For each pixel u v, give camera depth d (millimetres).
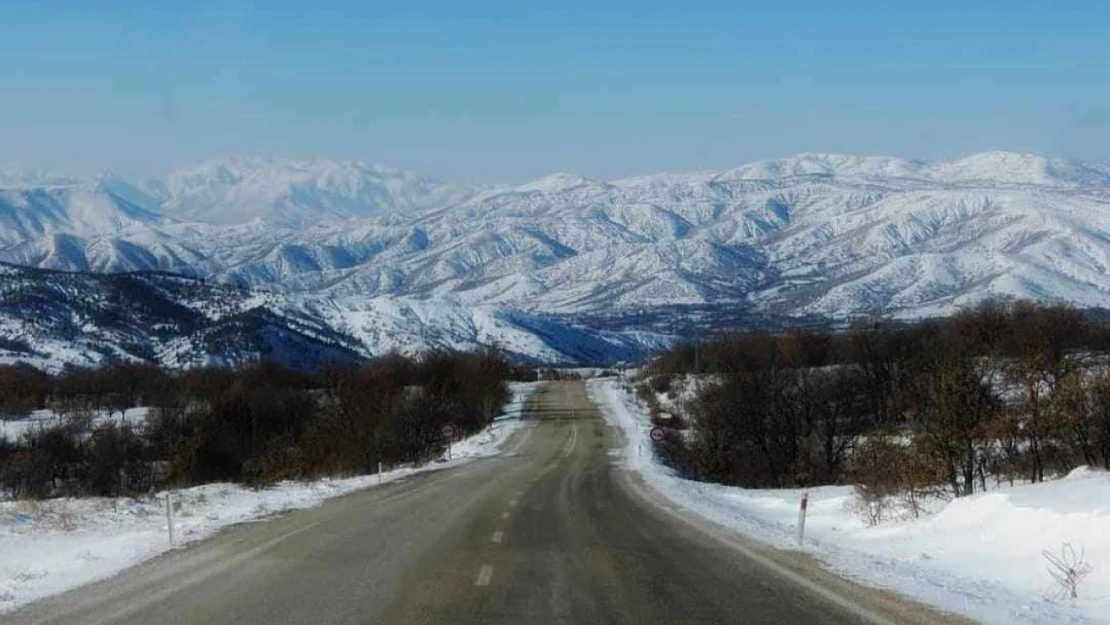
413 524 21516
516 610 11812
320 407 67125
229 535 19328
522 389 118938
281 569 14852
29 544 18594
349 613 11500
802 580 14172
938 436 26016
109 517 23406
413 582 13695
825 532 21688
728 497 35531
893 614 11695
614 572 14828
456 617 11352
